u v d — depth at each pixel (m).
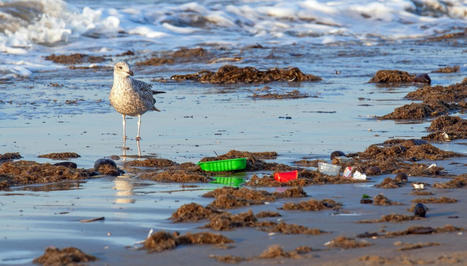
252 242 12.20
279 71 42.12
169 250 11.77
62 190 17.14
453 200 15.45
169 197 16.28
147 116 29.56
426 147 21.67
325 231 12.95
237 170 19.45
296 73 41.94
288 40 61.09
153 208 15.16
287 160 21.09
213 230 13.07
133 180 18.34
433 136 24.48
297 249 11.63
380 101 33.81
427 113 29.59
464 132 25.09
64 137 25.14
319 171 19.27
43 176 18.42
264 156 21.62
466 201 15.51
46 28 55.12
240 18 67.00
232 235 12.66
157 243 11.97
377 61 50.16
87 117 29.53
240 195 15.99
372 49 57.12
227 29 64.31
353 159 20.64
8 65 45.22
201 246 12.00
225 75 41.69
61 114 30.19
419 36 66.38
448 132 25.02
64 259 11.23
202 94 36.44
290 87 39.03
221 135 25.38
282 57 51.38
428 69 46.28
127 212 14.78
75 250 11.63
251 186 17.59
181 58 50.72
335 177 18.09
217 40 59.06
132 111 24.86
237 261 11.09
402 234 12.59
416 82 40.88
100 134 25.83
